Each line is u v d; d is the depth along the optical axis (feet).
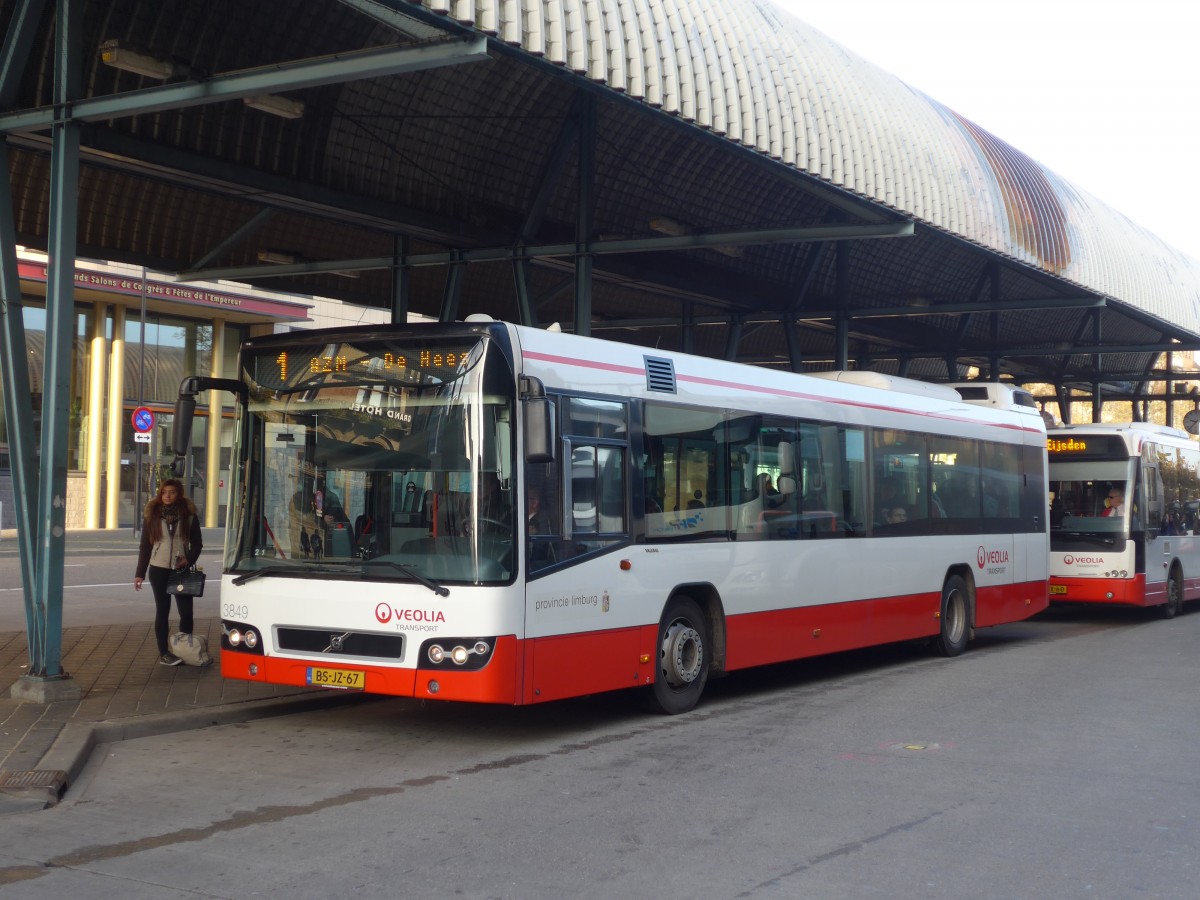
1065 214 68.59
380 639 28.94
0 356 34.19
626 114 53.21
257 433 31.14
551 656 29.25
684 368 34.94
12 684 35.01
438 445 28.89
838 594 40.88
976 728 31.99
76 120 33.06
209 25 40.32
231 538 31.22
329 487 30.07
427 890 18.28
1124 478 62.59
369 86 45.47
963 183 56.39
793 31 47.09
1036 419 56.65
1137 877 19.02
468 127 49.96
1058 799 24.12
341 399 30.19
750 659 36.55
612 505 31.65
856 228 47.50
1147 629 60.29
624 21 37.24
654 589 32.81
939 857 20.04
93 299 126.00
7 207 34.17
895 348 100.58
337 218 49.37
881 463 43.93
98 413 127.54
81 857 19.97
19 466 33.60
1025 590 54.19
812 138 45.39
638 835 21.42
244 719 32.68
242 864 19.62
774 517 37.99
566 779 25.94
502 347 28.89
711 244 48.26
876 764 27.40
